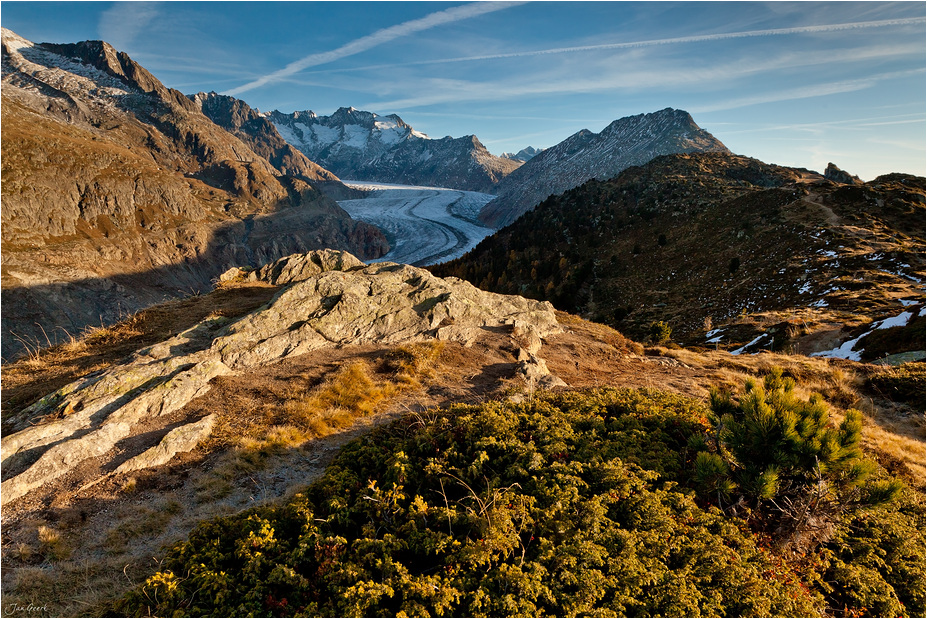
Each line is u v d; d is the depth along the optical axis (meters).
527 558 6.69
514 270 143.62
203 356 16.02
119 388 13.62
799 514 7.81
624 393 14.02
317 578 6.46
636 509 7.68
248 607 6.06
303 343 18.00
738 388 17.88
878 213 92.81
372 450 10.23
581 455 9.52
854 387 19.91
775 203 114.25
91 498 9.65
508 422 10.84
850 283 63.25
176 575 6.79
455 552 6.61
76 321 160.25
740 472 8.70
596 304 107.12
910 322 33.06
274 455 11.43
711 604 5.98
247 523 7.70
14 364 17.50
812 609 6.24
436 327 20.75
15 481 9.70
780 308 65.81
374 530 7.44
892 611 6.71
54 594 7.10
